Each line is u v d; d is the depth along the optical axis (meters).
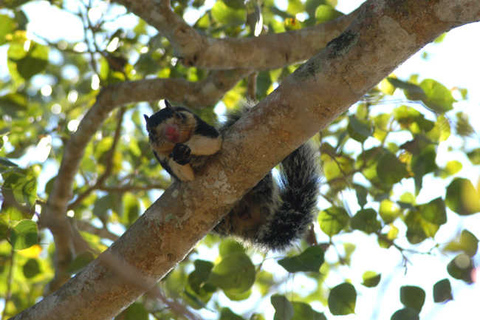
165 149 8.10
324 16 10.82
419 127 10.12
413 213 9.68
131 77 12.19
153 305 9.04
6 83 13.47
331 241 9.55
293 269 7.73
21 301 11.59
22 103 11.66
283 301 7.82
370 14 6.28
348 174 10.35
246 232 9.32
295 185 9.48
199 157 6.67
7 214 8.02
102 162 13.34
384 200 10.00
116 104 11.29
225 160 6.67
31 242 7.73
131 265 6.83
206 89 11.23
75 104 13.05
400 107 10.20
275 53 10.36
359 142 9.78
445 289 8.45
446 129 10.10
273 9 11.67
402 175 9.34
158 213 6.84
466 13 5.98
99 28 11.11
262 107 6.62
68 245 10.91
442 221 9.20
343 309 8.06
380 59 6.26
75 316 6.89
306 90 6.43
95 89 12.31
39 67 11.22
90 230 12.39
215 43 9.90
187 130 7.83
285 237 9.44
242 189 6.75
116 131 12.00
